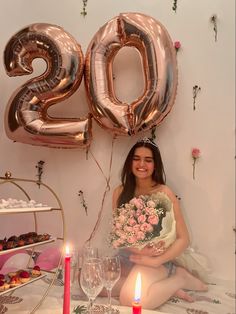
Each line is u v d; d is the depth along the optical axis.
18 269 1.34
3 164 1.73
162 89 1.42
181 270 1.43
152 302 1.28
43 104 1.51
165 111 1.45
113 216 1.49
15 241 1.08
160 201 1.42
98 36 1.50
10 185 1.73
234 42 1.57
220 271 1.55
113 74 1.64
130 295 1.25
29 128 1.48
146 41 1.44
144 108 1.42
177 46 1.60
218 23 1.59
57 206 1.70
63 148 1.66
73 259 1.34
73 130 1.47
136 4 1.65
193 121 1.59
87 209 1.67
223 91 1.57
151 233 1.35
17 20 1.73
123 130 1.44
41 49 1.48
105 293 1.35
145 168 1.50
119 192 1.56
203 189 1.58
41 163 1.71
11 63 1.49
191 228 1.58
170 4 1.62
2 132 1.72
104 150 1.66
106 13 1.67
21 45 1.48
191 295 1.42
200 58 1.59
